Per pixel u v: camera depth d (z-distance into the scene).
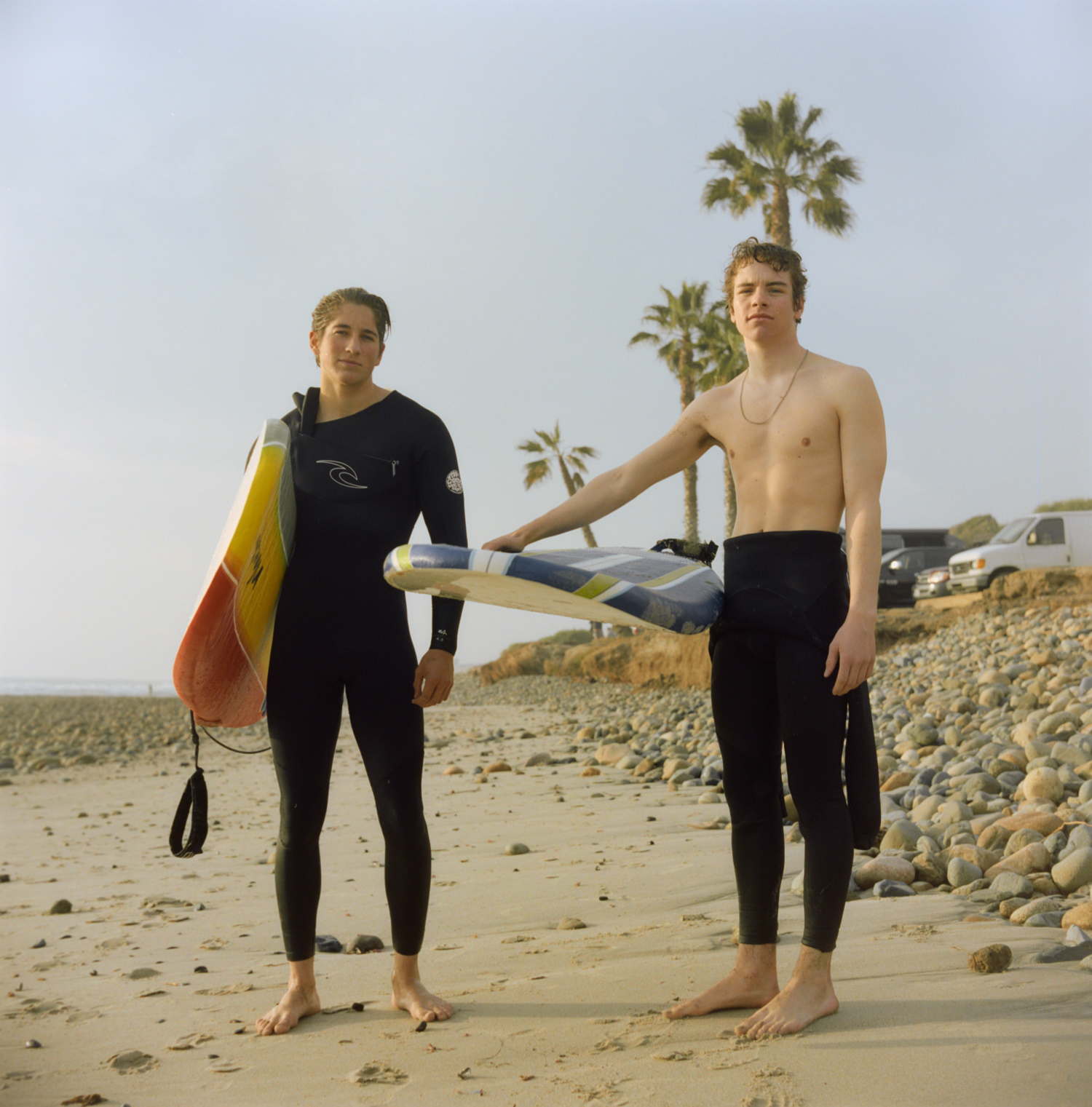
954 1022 2.04
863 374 2.41
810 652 2.29
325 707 2.60
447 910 3.79
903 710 8.09
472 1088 1.92
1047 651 8.65
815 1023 2.12
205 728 2.71
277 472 2.47
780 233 20.27
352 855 5.23
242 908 4.11
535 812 6.16
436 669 2.62
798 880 3.56
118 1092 2.05
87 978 3.09
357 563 2.64
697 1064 1.95
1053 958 2.45
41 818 7.89
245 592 2.42
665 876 4.01
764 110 20.52
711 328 24.02
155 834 6.65
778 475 2.42
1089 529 16.31
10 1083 2.14
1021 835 3.74
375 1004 2.59
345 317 2.75
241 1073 2.12
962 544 22.52
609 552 2.65
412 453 2.77
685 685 16.94
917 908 3.20
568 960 2.90
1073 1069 1.74
